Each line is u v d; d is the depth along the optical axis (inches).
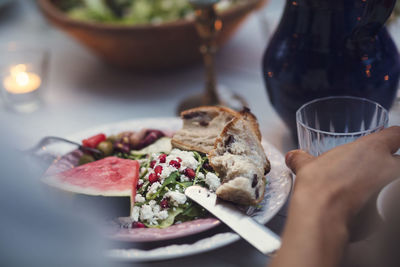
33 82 33.2
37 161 21.5
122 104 32.9
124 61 34.9
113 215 18.1
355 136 18.7
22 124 31.1
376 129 18.6
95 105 33.0
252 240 16.4
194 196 18.4
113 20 37.7
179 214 18.4
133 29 30.9
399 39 25.9
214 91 30.8
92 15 37.5
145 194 19.5
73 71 38.4
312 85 21.8
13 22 47.5
